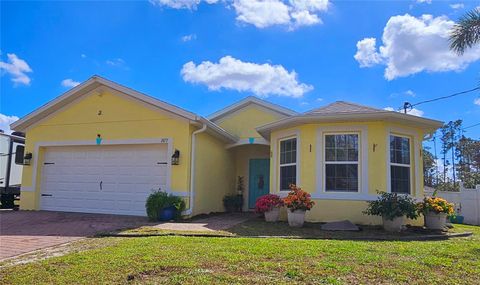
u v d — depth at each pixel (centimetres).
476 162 3378
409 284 453
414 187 1126
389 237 870
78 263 557
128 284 454
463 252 657
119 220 1130
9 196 1545
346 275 487
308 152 1152
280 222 1121
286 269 512
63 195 1385
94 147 1364
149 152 1288
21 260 616
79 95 1374
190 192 1221
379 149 1085
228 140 1539
